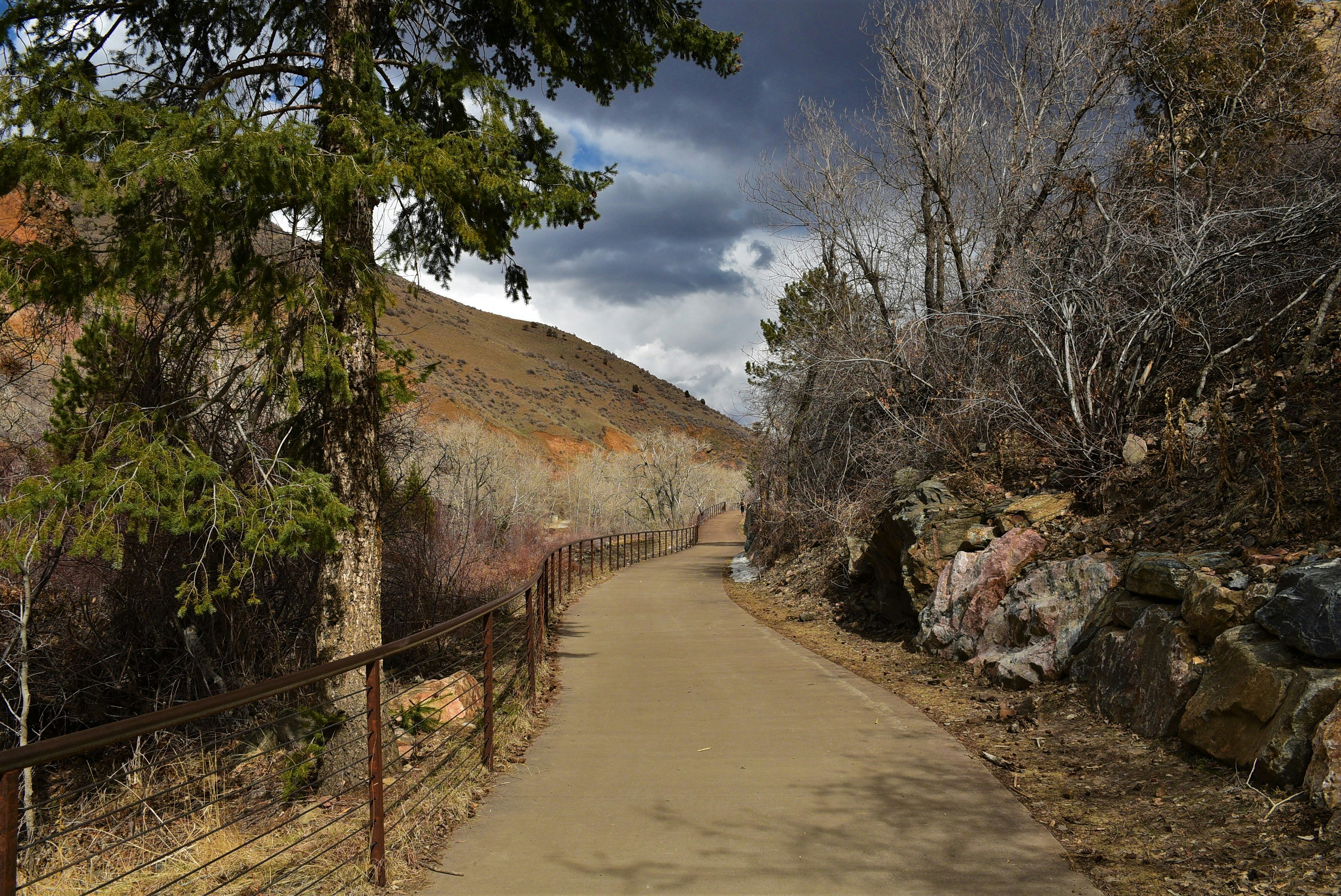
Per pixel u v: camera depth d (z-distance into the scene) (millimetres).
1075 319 11086
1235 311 10422
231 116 6188
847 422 18281
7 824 2514
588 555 31828
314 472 7000
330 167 6355
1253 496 7328
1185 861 4277
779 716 7938
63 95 6105
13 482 8156
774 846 4816
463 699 8688
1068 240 12711
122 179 5664
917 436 14188
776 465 21484
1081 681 7277
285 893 4512
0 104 5707
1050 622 8008
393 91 7984
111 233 6203
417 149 6809
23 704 8148
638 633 13742
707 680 9812
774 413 21469
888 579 12305
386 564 13344
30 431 8477
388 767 6879
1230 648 5477
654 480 58406
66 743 2604
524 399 100375
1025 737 6695
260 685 3580
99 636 9031
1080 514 9383
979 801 5395
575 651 12164
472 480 27594
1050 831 4863
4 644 8273
